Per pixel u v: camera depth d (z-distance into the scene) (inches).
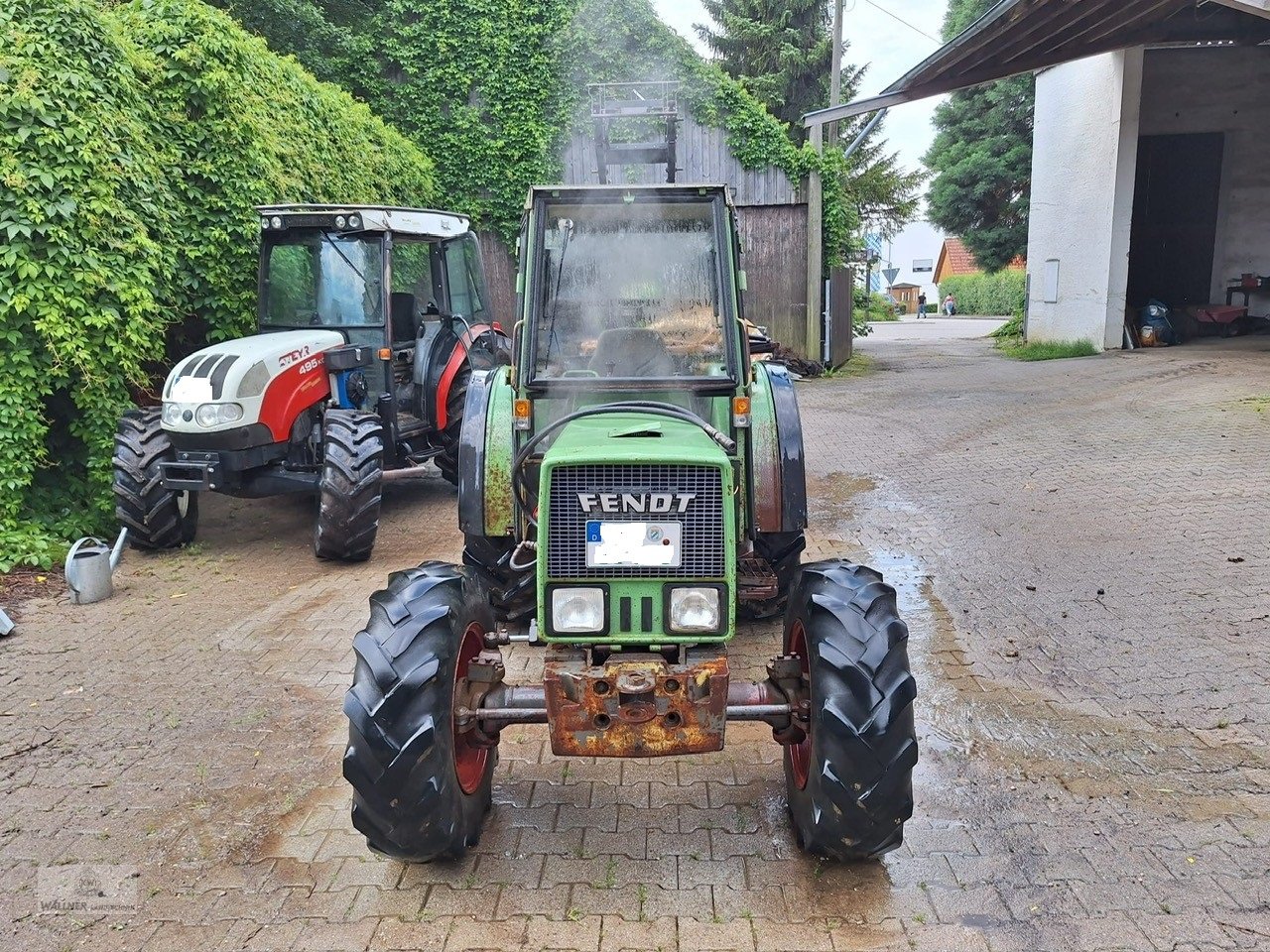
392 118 608.7
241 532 294.2
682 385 150.0
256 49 350.0
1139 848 126.8
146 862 129.1
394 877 124.2
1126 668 179.3
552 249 153.2
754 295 628.1
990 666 182.4
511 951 109.9
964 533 263.7
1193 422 385.4
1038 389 509.7
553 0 600.1
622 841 130.9
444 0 594.6
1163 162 698.8
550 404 152.7
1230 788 140.1
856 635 113.7
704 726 111.8
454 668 117.5
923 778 145.2
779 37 1214.3
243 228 317.1
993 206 1186.0
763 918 114.4
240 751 158.9
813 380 603.5
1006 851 126.9
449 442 316.5
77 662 194.4
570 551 117.2
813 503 301.7
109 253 267.1
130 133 277.6
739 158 611.5
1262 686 169.9
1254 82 668.1
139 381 280.4
